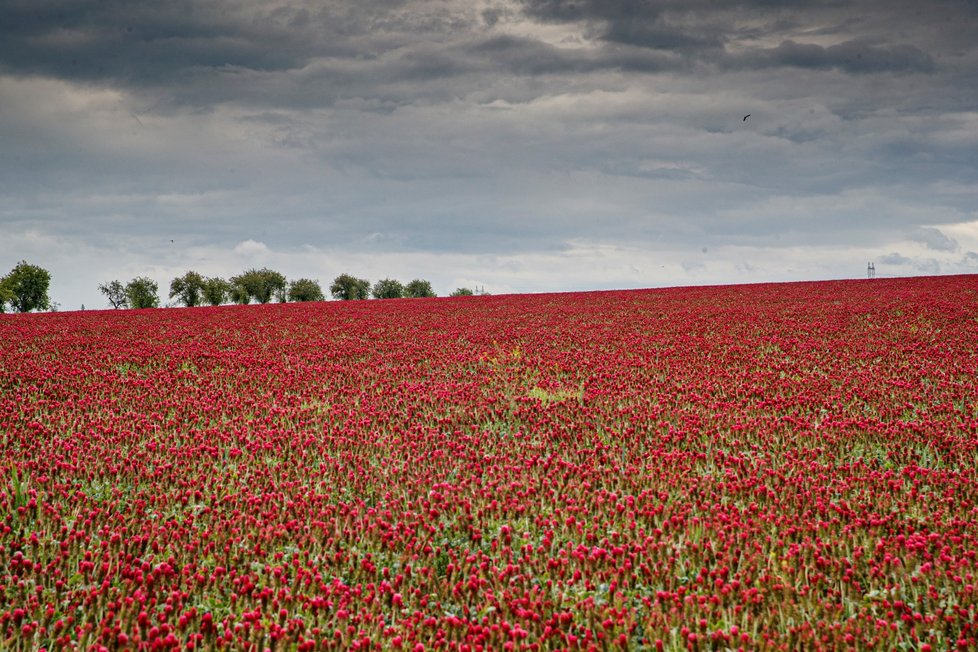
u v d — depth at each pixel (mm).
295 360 21641
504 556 7812
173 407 14930
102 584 7035
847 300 36500
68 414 14234
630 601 6789
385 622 6559
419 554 7926
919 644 6035
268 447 11750
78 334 29969
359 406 15117
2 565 7383
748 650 5945
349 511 8953
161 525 8594
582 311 36844
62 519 8648
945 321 26406
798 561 7434
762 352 21406
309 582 7117
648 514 8656
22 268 88750
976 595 6629
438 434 12703
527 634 6176
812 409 13969
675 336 25266
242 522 8703
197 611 6570
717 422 13055
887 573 7207
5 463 10461
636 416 13656
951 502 9039
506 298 51750
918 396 14664
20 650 6016
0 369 19719
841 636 6020
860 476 10109
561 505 9281
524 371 18812
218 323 35000
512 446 12094
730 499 9422
